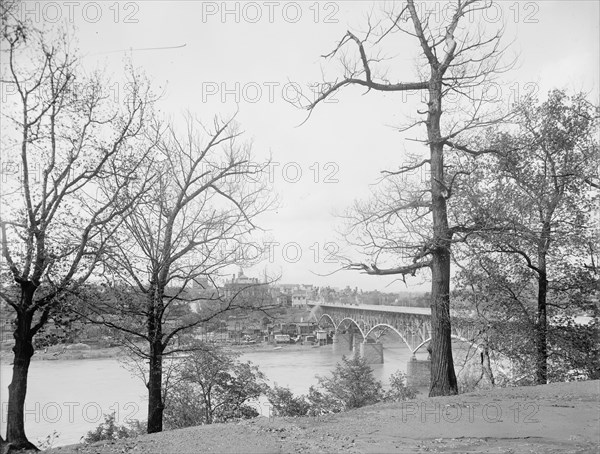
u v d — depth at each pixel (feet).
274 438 30.17
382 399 90.74
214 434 31.45
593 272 71.20
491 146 61.26
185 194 56.49
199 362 69.41
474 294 70.28
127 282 50.37
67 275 42.93
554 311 73.82
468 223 59.26
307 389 124.36
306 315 246.68
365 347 196.44
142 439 31.09
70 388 120.16
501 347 70.64
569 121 69.92
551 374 69.97
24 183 42.06
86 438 73.26
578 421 33.40
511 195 63.77
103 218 49.67
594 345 70.03
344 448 27.76
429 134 56.29
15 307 40.93
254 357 183.21
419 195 57.72
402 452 26.94
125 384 124.47
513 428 32.04
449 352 55.16
